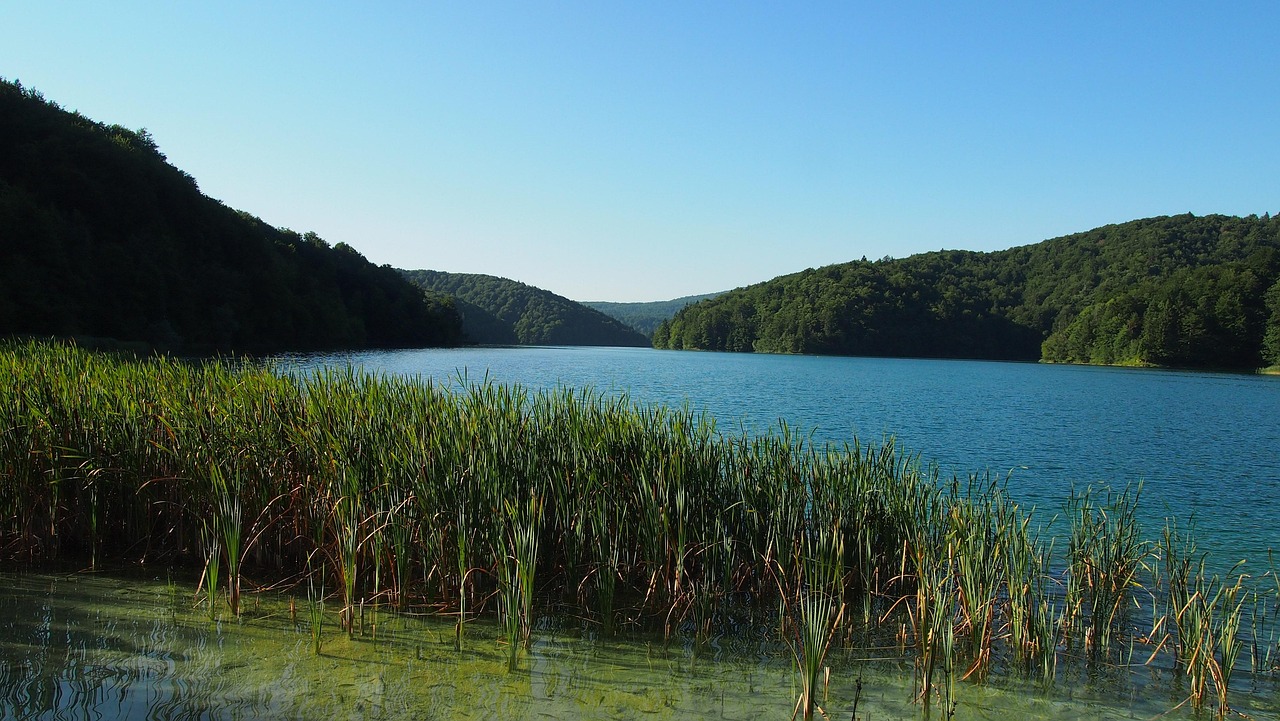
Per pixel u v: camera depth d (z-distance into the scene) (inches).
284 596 308.5
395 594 299.0
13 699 215.5
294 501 323.6
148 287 1961.1
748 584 338.3
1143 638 303.4
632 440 349.4
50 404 347.9
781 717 229.5
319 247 3998.5
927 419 1124.5
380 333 3838.6
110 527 355.6
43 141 2123.5
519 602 271.3
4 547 335.9
